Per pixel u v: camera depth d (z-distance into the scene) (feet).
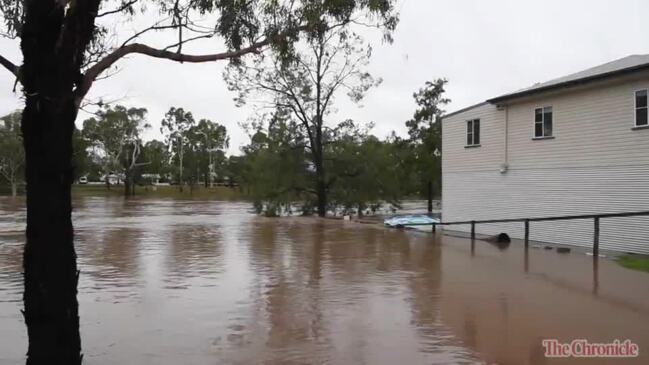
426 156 144.25
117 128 233.55
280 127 129.29
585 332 24.67
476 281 37.88
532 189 72.59
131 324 26.13
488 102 78.64
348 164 131.54
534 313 28.27
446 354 21.57
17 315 28.25
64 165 14.44
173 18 18.75
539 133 71.72
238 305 30.25
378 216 132.98
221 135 327.67
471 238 68.49
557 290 34.45
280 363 20.47
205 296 32.68
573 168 66.59
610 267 44.68
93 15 14.71
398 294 33.30
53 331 14.29
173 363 20.56
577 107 66.08
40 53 13.91
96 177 315.78
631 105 59.47
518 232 74.79
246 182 137.49
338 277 39.55
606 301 31.14
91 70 15.49
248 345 22.77
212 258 50.03
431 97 146.61
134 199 228.22
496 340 23.49
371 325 25.96
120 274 40.70
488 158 80.18
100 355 21.49
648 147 57.62
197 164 316.81
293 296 32.71
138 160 277.64
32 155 14.19
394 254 53.47
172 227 86.99
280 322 26.53
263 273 41.32
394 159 140.67
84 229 82.33
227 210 149.07
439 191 163.73
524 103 74.02
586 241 64.34
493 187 79.30
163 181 396.16
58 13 13.89
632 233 59.06
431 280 38.32
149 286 35.86
